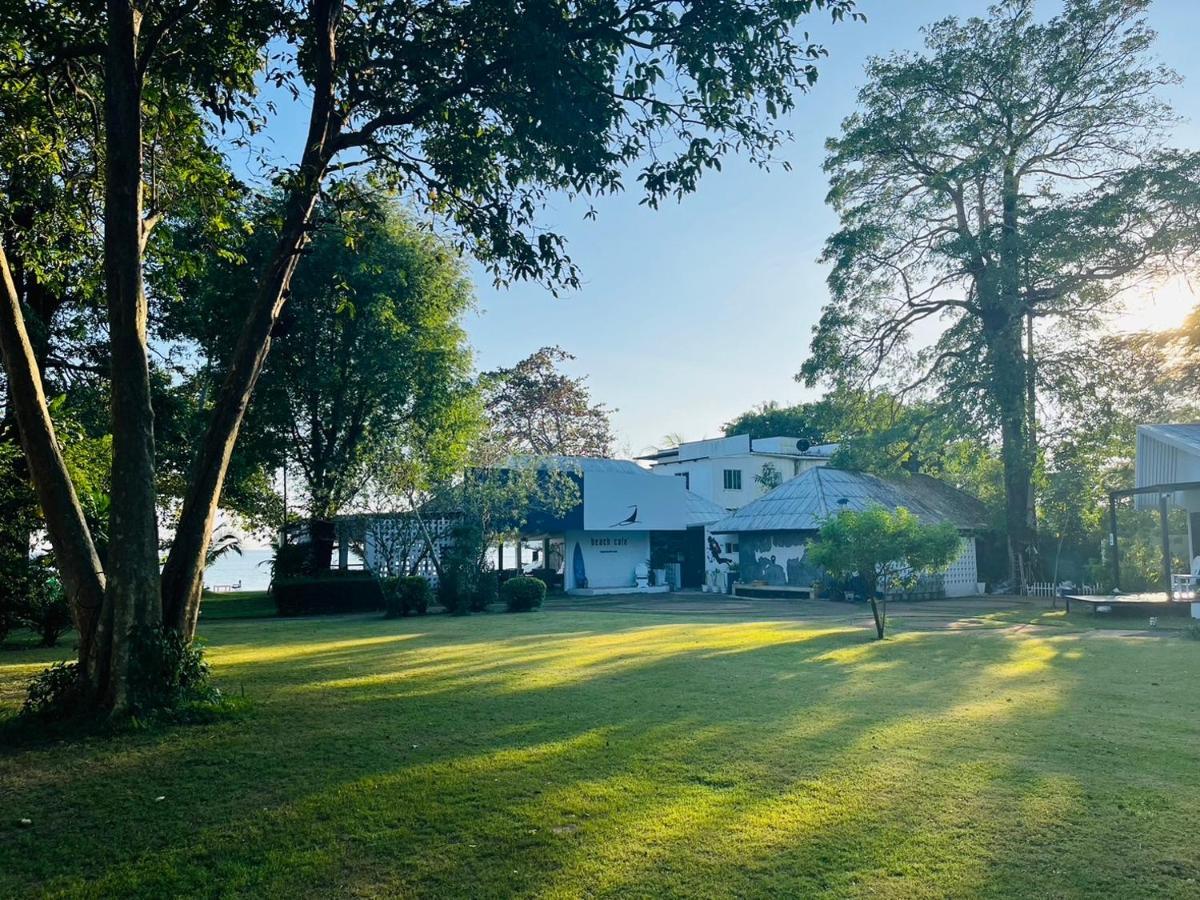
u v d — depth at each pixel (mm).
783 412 65500
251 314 9438
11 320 7980
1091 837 4695
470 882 4219
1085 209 27047
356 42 10180
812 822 4961
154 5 9664
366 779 5883
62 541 8055
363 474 25578
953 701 8586
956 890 4066
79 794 5688
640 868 4348
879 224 32188
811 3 9250
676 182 10109
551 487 28609
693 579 38656
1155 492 21906
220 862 4535
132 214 8227
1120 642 14266
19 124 10938
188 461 25562
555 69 9344
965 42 30422
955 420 30219
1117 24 28656
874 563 15117
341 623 21391
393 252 26453
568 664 11609
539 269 10805
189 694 8109
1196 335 26844
